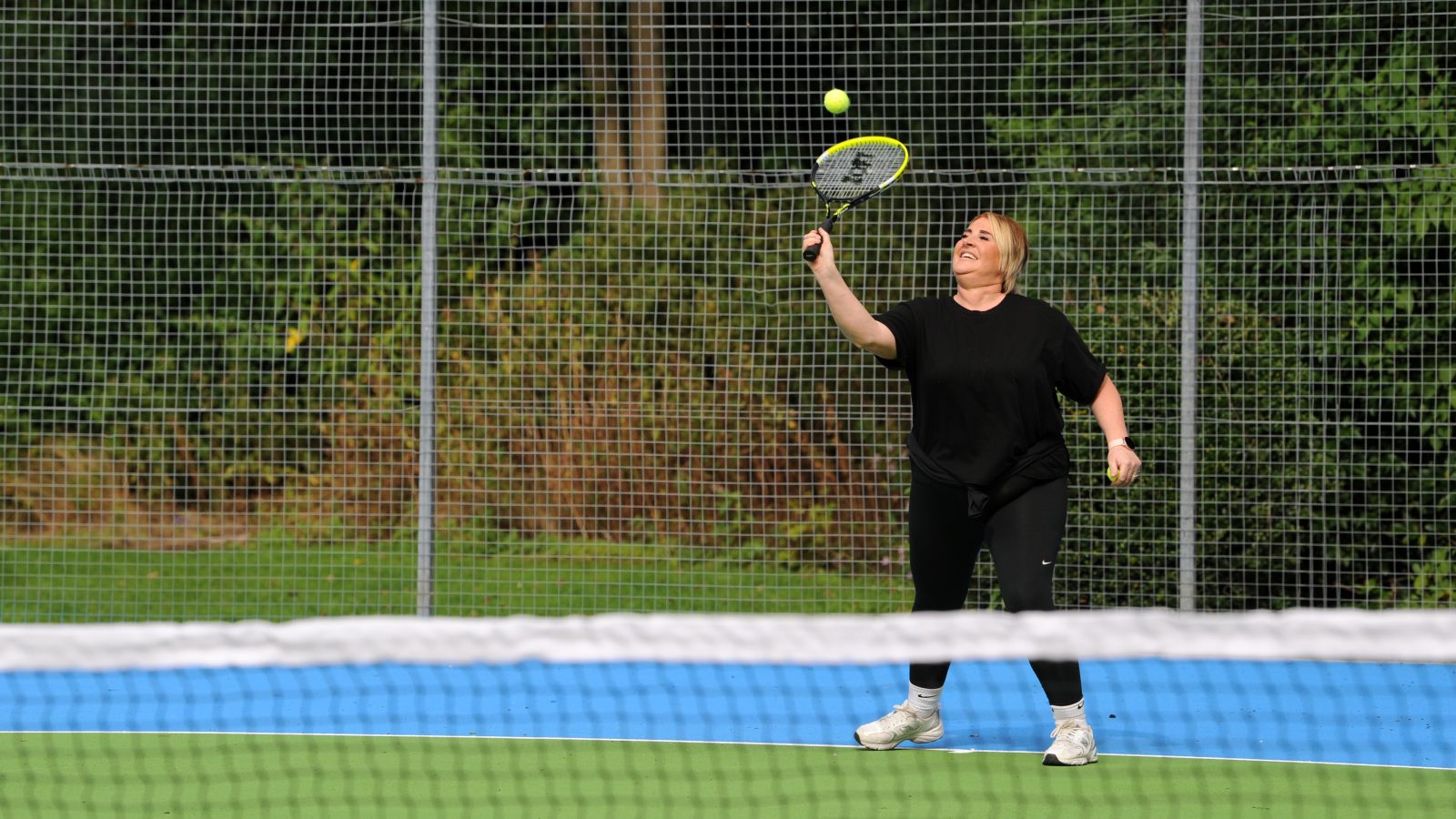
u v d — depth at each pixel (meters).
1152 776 17.94
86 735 20.20
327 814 16.39
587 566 32.22
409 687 23.02
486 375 32.94
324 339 35.53
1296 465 28.16
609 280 33.44
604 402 32.75
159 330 38.31
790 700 22.22
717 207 32.91
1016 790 17.28
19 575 32.62
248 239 39.06
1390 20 29.73
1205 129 30.36
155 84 41.06
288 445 36.84
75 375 37.41
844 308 17.23
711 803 16.77
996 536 17.67
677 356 32.47
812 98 38.44
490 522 33.44
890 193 31.97
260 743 19.70
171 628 12.71
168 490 37.19
